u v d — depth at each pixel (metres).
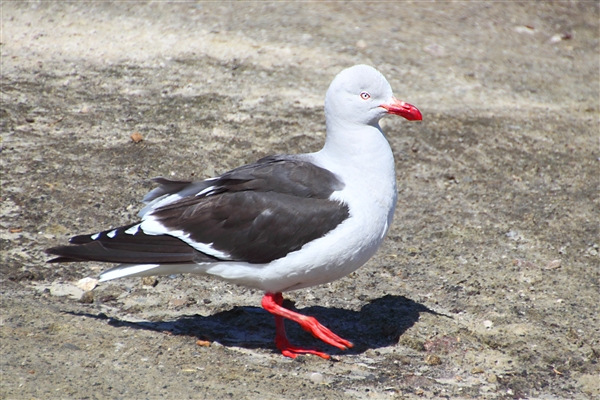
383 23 20.55
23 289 10.09
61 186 12.62
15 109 14.91
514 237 12.42
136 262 8.65
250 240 8.66
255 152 14.23
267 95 16.39
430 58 19.08
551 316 10.25
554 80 18.89
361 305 10.48
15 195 12.24
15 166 13.05
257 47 18.58
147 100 15.79
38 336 8.64
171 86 16.42
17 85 15.83
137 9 19.84
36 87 15.85
